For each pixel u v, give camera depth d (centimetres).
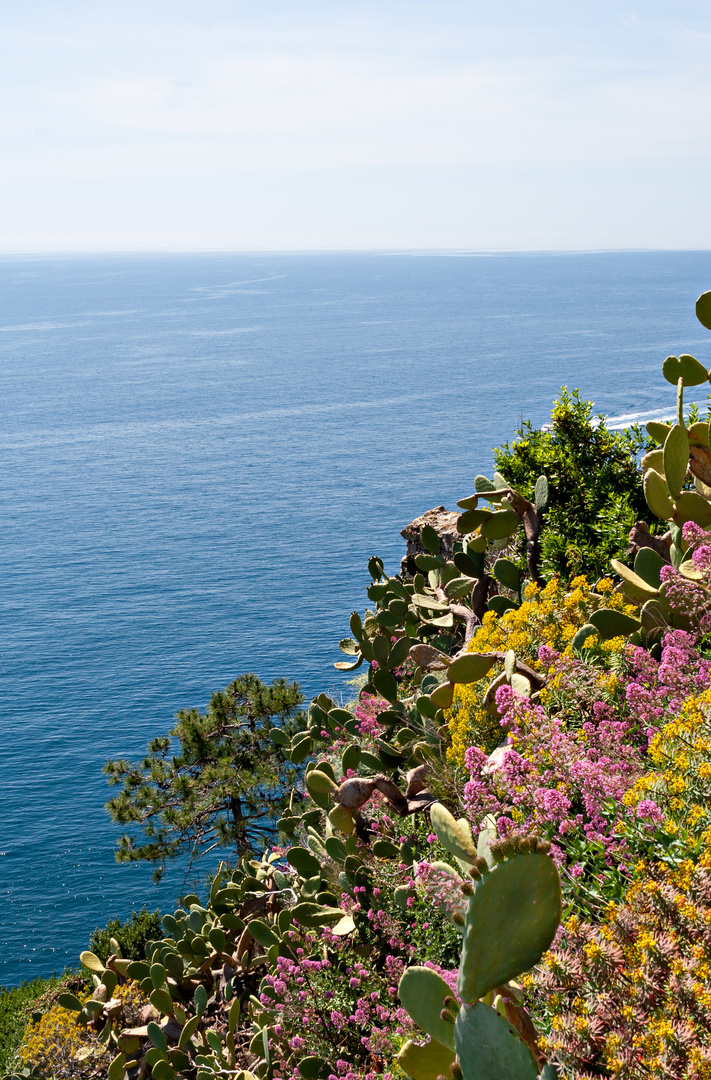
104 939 2097
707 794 298
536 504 745
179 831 1861
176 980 875
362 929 545
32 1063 1026
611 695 425
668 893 250
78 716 8612
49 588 13075
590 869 342
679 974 231
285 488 18825
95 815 6481
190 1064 787
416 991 307
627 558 646
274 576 13225
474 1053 244
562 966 254
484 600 789
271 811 1777
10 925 5012
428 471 19725
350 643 920
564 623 557
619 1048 228
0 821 6438
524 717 370
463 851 306
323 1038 503
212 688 9231
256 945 862
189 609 11888
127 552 14775
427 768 546
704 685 370
